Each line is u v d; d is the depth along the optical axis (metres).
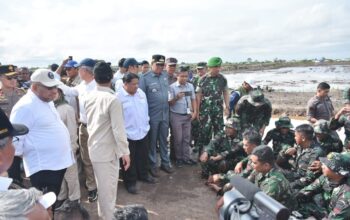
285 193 3.28
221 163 5.14
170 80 6.46
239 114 5.42
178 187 5.09
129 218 1.53
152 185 5.12
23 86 6.78
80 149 4.47
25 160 3.11
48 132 3.10
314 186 3.79
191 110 6.04
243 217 1.30
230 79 31.33
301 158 4.44
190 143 6.74
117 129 3.40
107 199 3.51
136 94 4.79
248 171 4.14
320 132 4.85
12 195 1.02
